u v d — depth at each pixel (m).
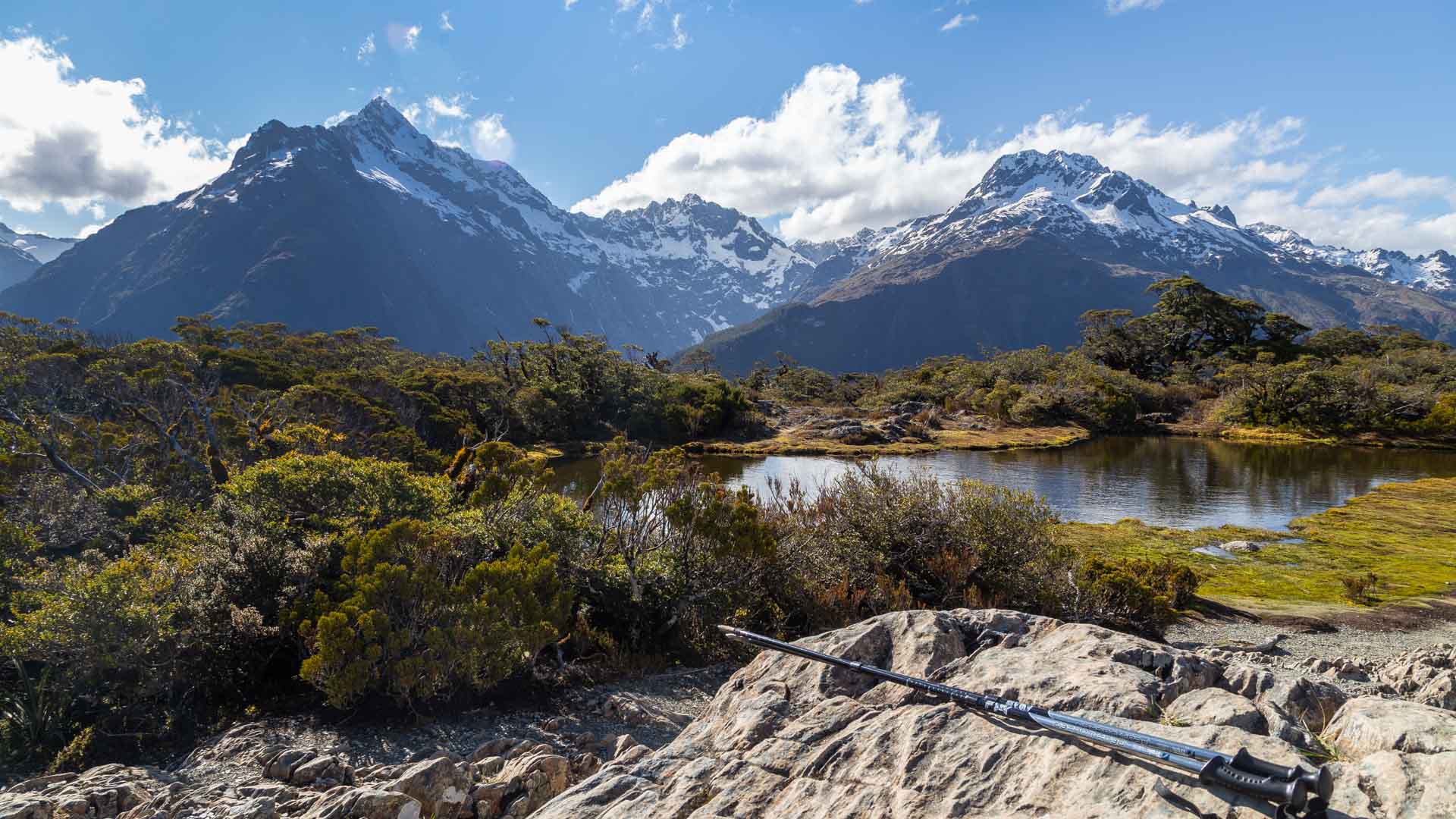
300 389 43.06
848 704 5.60
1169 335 137.62
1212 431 93.94
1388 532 35.94
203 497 22.30
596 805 5.14
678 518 15.60
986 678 5.54
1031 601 18.03
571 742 10.38
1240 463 67.25
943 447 81.12
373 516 16.31
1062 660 5.62
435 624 12.16
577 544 16.86
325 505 16.92
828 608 16.41
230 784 9.19
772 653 6.93
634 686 13.43
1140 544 32.53
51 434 26.58
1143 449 80.12
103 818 8.17
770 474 60.84
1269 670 5.14
